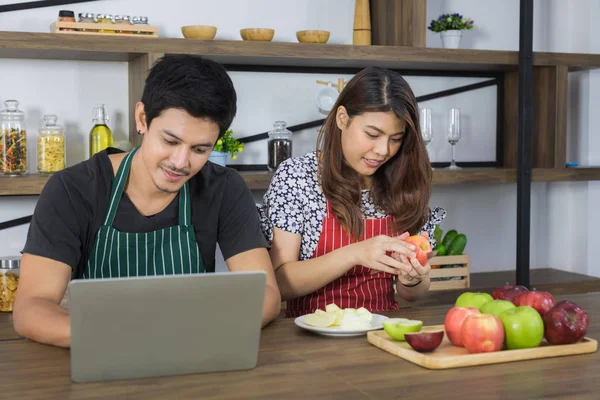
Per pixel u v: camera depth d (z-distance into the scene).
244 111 3.10
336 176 1.94
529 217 3.14
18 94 2.79
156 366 1.17
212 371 1.20
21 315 1.39
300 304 1.99
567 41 3.63
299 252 2.00
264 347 1.37
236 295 1.17
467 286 3.08
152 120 1.38
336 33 3.21
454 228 3.52
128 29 2.62
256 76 3.10
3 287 2.51
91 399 1.07
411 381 1.16
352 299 1.99
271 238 1.95
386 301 2.04
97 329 1.12
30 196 2.86
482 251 3.57
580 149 3.62
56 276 1.49
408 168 1.96
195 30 2.71
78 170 1.61
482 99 3.49
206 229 1.68
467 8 3.44
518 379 1.17
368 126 1.82
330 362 1.27
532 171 3.16
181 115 1.34
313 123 3.20
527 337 1.28
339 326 1.48
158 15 2.96
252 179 2.78
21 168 2.61
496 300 1.37
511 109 3.47
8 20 2.76
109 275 1.63
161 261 1.65
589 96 3.58
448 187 3.49
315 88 3.20
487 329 1.26
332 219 1.99
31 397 1.08
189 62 1.35
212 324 1.18
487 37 3.48
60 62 2.83
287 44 2.78
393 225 2.02
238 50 2.71
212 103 1.33
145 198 1.63
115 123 2.92
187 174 1.42
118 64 2.91
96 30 2.58
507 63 3.12
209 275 1.14
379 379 1.17
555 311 1.33
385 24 3.16
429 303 3.02
